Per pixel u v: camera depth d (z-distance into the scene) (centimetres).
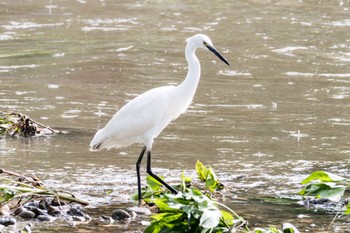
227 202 1046
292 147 1363
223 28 2561
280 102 1714
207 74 1978
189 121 1541
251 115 1599
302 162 1269
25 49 2220
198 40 1143
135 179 1165
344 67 2080
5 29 2477
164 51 2225
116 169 1216
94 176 1170
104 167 1223
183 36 2433
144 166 1235
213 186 1088
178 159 1277
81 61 2083
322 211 1007
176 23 2630
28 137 1409
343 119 1578
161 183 1069
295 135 1449
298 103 1708
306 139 1421
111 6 2902
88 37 2389
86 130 1463
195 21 2667
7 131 1438
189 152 1322
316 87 1864
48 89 1792
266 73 2002
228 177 1176
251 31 2517
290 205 1034
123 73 1964
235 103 1698
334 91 1828
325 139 1422
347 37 2452
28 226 909
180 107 1143
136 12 2805
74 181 1138
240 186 1129
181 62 2105
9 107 1619
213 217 829
